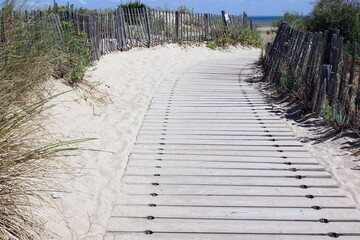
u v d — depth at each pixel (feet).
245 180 13.19
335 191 12.52
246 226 10.61
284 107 21.90
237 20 54.75
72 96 19.75
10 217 8.57
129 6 47.21
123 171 13.75
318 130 17.87
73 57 21.67
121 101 22.43
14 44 12.16
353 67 17.39
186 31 46.19
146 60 34.81
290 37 26.04
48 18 20.40
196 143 16.49
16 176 8.95
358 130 16.63
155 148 15.90
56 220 10.07
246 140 16.94
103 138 16.66
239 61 39.19
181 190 12.45
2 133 8.89
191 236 10.17
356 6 39.55
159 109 21.40
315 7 41.57
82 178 12.66
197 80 28.96
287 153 15.53
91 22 27.96
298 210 11.38
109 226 10.48
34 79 12.98
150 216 10.97
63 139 15.12
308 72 21.13
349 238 10.16
